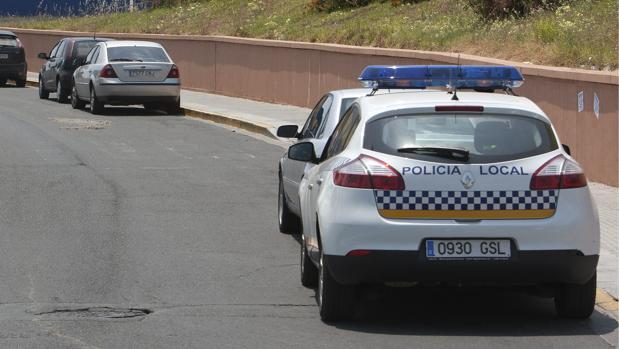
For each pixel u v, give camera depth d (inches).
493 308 554.3
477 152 490.3
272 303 558.3
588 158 965.8
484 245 482.6
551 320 526.0
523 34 1344.7
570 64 1148.5
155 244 714.2
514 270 483.2
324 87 1668.3
